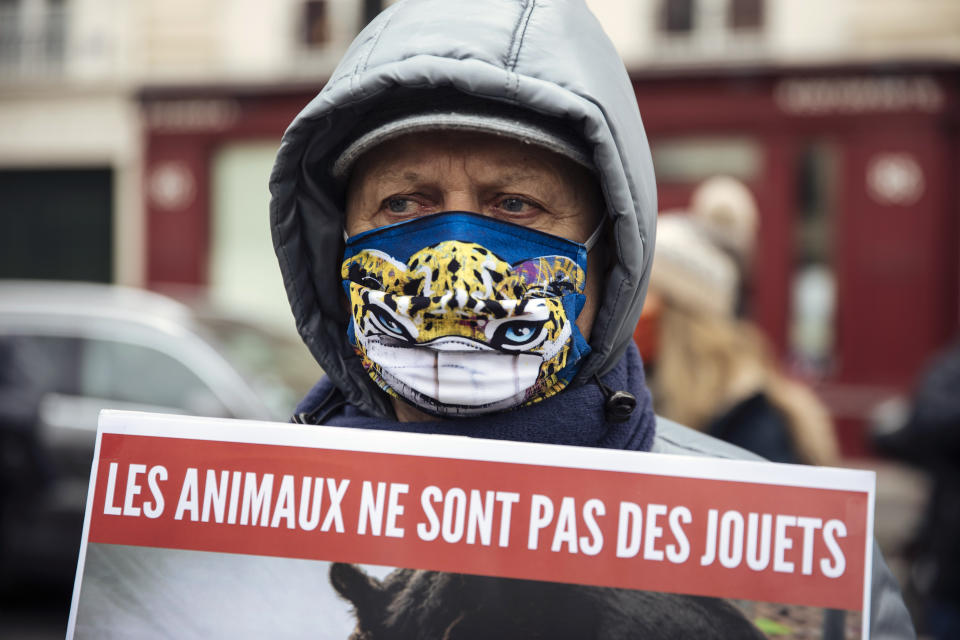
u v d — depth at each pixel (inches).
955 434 114.3
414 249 45.8
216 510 42.8
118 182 457.4
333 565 41.6
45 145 457.7
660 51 396.8
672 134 397.7
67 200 463.5
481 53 44.4
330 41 430.0
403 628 40.7
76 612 42.2
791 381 100.0
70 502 171.8
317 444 42.7
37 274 468.4
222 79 432.8
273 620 41.4
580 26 47.0
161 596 42.1
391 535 41.6
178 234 442.9
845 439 381.7
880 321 385.7
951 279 383.2
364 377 51.9
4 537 173.8
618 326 47.8
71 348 176.2
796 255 393.7
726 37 392.8
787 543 39.9
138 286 451.2
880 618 42.4
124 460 43.6
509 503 41.3
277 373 173.6
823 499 40.0
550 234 46.0
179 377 168.4
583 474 41.1
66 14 454.0
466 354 44.4
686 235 98.2
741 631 39.4
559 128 44.8
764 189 390.9
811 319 394.3
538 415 46.6
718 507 40.3
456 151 45.1
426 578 41.0
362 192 48.0
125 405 169.5
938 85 372.5
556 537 40.8
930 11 371.6
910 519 261.9
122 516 43.1
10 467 173.6
